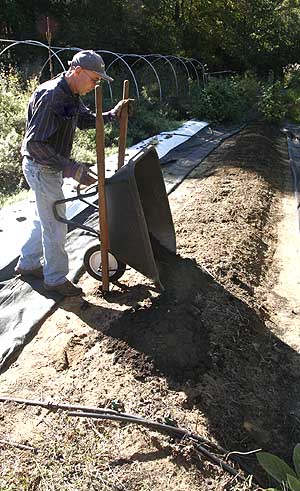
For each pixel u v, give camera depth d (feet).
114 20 51.29
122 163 12.89
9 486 8.05
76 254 16.14
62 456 8.70
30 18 47.47
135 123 35.24
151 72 49.52
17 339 11.74
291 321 13.80
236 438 9.64
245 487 8.60
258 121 45.52
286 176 29.01
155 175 12.96
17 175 22.71
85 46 47.88
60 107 10.73
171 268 13.84
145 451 8.95
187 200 21.93
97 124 10.66
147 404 9.90
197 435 9.32
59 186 11.92
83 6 49.93
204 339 11.64
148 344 11.26
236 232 18.11
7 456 8.63
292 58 76.54
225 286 14.15
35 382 10.47
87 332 12.01
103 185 11.41
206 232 17.61
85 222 18.63
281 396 10.98
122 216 11.82
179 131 36.70
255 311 13.58
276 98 46.96
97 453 8.78
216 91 44.91
